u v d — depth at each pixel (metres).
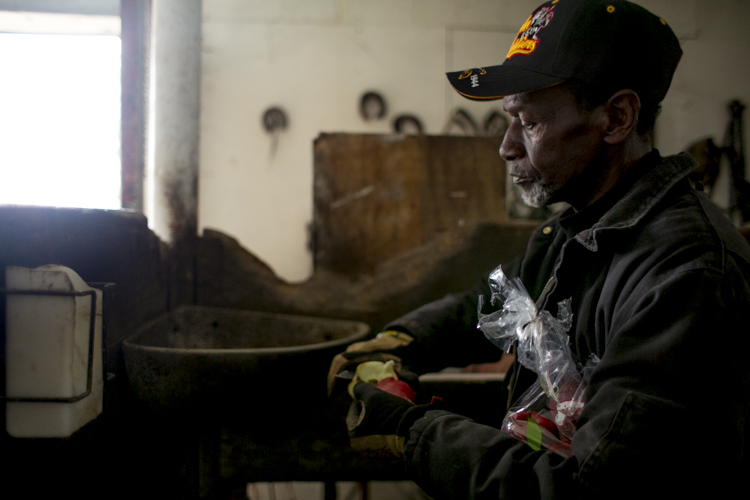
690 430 0.48
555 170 0.70
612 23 0.64
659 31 0.66
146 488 1.07
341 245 1.74
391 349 0.90
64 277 0.65
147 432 1.08
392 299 1.68
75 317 0.66
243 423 1.35
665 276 0.55
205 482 1.33
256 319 1.48
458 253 1.68
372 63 2.90
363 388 0.76
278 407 1.07
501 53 2.91
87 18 2.21
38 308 0.65
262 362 0.95
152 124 1.56
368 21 2.89
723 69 2.88
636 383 0.50
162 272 1.39
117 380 0.94
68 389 0.65
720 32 2.87
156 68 1.54
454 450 0.58
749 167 2.85
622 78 0.65
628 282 0.59
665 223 0.61
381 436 0.69
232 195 2.89
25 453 0.67
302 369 1.02
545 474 0.51
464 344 0.98
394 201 1.75
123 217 1.04
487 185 1.77
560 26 0.66
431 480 0.59
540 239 0.89
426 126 2.91
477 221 1.77
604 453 0.48
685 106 2.89
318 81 2.89
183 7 1.54
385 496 2.58
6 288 0.64
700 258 0.55
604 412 0.50
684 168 0.68
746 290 0.55
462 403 1.49
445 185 1.77
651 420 0.48
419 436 0.62
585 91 0.66
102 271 0.92
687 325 0.51
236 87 2.88
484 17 2.91
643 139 0.71
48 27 2.26
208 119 2.88
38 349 0.65
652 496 0.47
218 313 1.48
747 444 0.53
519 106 0.69
